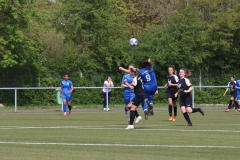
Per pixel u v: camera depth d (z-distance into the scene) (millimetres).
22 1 96250
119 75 108750
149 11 145500
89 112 79938
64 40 115062
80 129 45094
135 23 147125
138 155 28469
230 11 115688
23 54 97375
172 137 37906
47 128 46281
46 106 96438
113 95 106312
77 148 31547
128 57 109875
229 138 37281
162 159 26953
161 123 52719
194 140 35938
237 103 84188
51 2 124125
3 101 96438
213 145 33031
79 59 106375
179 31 112312
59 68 105250
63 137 37938
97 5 112375
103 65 109000
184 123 52812
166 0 140375
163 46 110812
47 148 31547
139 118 47875
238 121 56062
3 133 41250
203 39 111125
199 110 49750
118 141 35250
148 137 37906
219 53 114500
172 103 57438
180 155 28516
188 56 109812
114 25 113188
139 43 115250
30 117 65188
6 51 93750
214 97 109062
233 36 115125
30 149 31047
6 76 97125
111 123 53156
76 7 111438
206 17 119625
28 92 98000
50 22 116062
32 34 102000
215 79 113438
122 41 113188
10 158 27156
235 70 115312
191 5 119500
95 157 27625
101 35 110812
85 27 112125
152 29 120750
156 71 110562
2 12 94438
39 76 100250
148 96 54844
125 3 151750
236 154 28969
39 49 101625
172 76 57094
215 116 66438
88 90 104125
